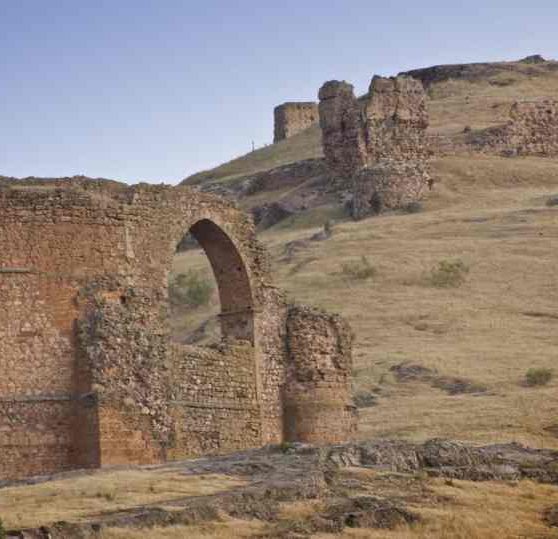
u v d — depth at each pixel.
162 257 56.47
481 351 97.88
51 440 52.47
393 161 152.75
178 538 38.81
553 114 171.25
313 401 61.25
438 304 110.94
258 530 40.56
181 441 55.44
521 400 83.75
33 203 53.72
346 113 157.12
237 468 48.16
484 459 52.72
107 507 42.03
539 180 156.00
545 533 43.56
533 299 111.69
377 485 47.66
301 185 161.12
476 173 155.75
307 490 45.12
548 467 52.47
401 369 93.56
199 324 107.06
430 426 79.44
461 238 130.62
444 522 43.25
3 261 53.06
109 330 53.41
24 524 39.41
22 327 52.88
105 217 54.81
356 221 143.38
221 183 172.00
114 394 52.88
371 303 111.88
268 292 61.22
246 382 59.31
